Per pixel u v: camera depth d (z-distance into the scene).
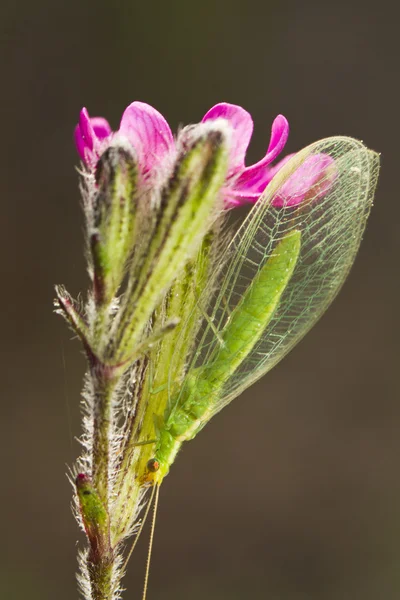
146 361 0.08
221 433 0.19
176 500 0.18
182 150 0.07
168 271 0.07
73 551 0.17
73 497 0.08
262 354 0.08
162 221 0.07
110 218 0.07
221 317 0.08
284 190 0.08
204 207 0.07
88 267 0.07
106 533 0.08
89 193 0.07
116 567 0.08
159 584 0.17
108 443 0.08
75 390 0.19
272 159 0.08
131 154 0.07
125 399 0.08
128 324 0.07
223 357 0.08
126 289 0.07
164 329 0.07
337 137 0.08
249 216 0.08
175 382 0.08
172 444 0.08
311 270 0.08
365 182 0.08
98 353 0.07
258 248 0.08
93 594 0.08
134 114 0.08
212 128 0.07
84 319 0.07
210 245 0.08
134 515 0.08
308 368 0.20
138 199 0.07
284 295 0.08
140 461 0.08
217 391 0.08
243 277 0.08
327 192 0.08
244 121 0.08
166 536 0.17
